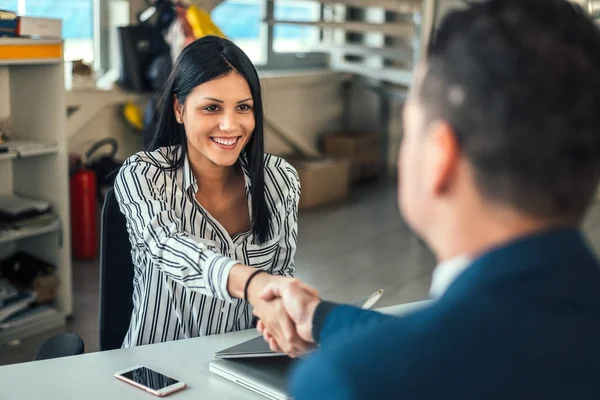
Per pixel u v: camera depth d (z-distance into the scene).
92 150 4.80
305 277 4.40
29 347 3.44
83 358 1.55
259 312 1.41
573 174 0.58
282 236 1.94
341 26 6.02
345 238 5.19
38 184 3.76
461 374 0.57
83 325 3.69
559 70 0.57
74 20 5.21
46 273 3.68
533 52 0.58
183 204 1.83
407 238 5.24
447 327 0.59
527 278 0.58
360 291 4.20
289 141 6.44
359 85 7.18
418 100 0.64
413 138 0.66
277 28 6.80
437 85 0.61
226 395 1.40
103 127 5.13
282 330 1.34
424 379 0.57
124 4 5.12
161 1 4.92
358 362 0.59
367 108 7.25
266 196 1.92
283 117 6.50
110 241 1.91
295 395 0.63
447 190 0.63
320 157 6.46
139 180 1.80
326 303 1.07
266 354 1.45
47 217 3.64
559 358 0.57
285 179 1.96
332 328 0.98
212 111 1.78
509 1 0.62
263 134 1.87
